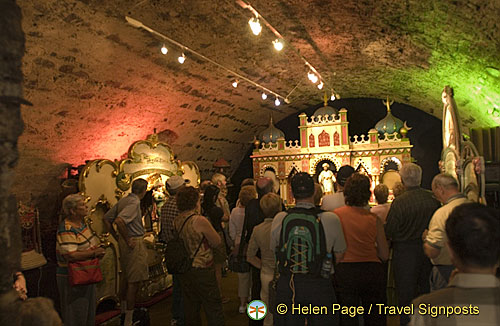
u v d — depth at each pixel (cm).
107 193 546
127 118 645
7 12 146
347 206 320
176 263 349
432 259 308
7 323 144
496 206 561
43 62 441
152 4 458
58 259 370
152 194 637
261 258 373
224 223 596
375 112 1077
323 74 834
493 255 127
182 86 687
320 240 268
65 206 377
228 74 730
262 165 966
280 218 286
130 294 454
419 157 1023
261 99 943
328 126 905
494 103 593
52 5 388
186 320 355
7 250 146
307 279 266
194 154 945
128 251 461
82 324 365
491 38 441
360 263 301
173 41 531
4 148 144
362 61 727
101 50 489
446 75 631
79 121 554
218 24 544
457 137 488
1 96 142
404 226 344
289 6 500
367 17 516
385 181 857
